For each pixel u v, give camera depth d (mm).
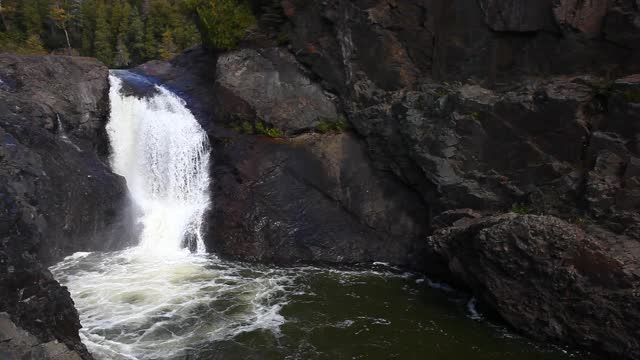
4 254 11344
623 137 13953
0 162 15688
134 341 12750
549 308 13203
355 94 20328
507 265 13812
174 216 20297
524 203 15766
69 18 53031
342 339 13242
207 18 23047
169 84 26922
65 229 17656
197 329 13453
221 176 20844
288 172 19938
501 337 13555
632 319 11836
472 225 14852
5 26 44375
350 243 18875
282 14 22000
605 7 15164
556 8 15641
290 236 18844
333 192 19484
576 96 14875
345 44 20266
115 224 19125
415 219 18844
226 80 22062
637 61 14609
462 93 17266
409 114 18156
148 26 58375
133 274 16719
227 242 18906
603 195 13727
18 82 20047
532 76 16734
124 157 22453
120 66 56875
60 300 11867
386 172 19594
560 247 12961
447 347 13008
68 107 20547
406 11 19094
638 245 12727
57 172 18156
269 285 16391
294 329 13633
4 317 9711
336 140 20219
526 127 15836
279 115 21125
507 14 16797
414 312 14875
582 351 12805
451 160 17281
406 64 19594
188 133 22188
